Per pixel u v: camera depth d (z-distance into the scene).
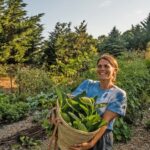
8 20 36.38
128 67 11.15
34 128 8.37
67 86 12.11
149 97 11.02
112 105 3.41
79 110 3.29
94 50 24.42
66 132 3.11
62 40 28.31
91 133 3.11
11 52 35.81
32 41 36.88
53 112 3.34
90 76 9.33
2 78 29.55
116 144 7.49
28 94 14.14
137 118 8.98
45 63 28.44
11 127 9.02
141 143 7.58
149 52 22.23
